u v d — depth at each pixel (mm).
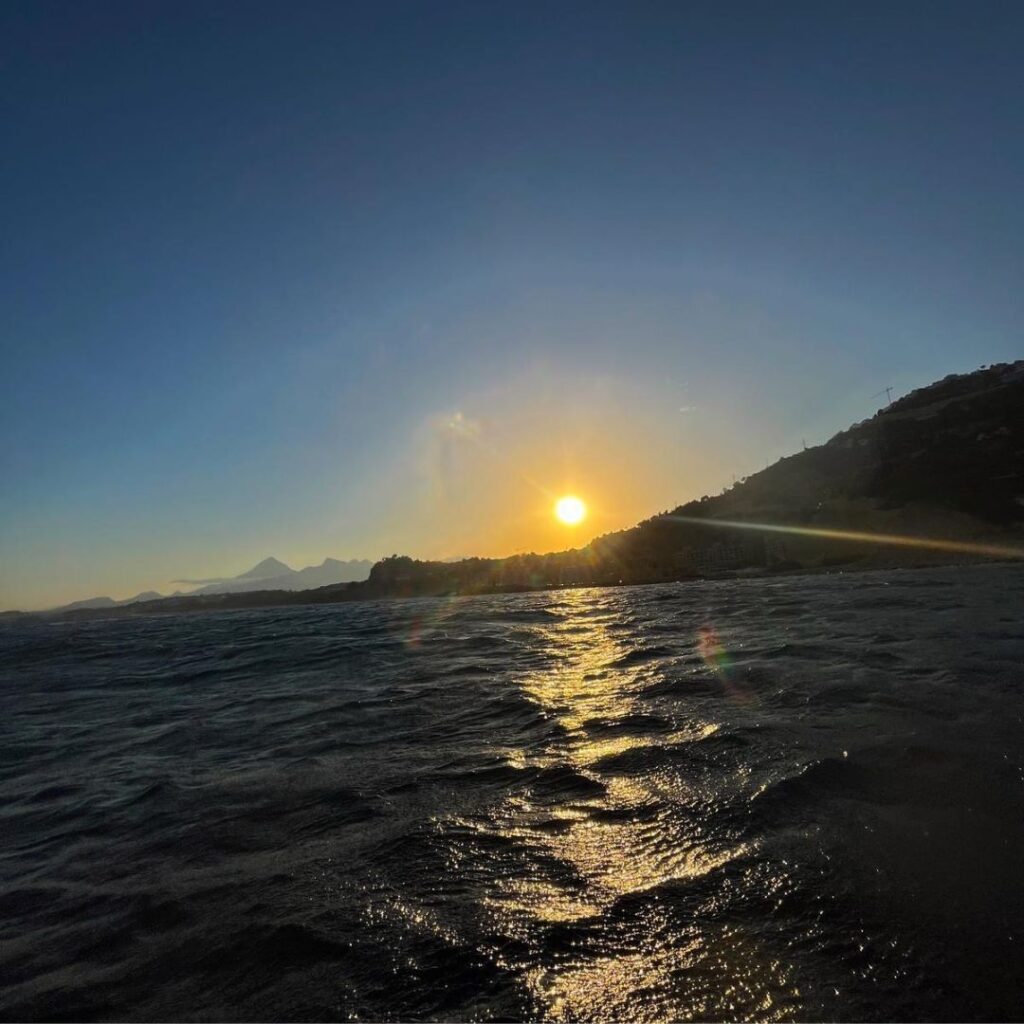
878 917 2857
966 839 3486
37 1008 2916
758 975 2566
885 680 7195
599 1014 2443
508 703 8391
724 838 3756
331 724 8242
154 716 10430
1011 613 12078
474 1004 2572
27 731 10344
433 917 3248
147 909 3783
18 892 4289
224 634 27266
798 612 16031
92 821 5617
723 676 8477
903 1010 2314
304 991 2791
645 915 3059
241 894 3789
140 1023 2730
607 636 15086
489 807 4688
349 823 4719
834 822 3818
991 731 5117
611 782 4922
